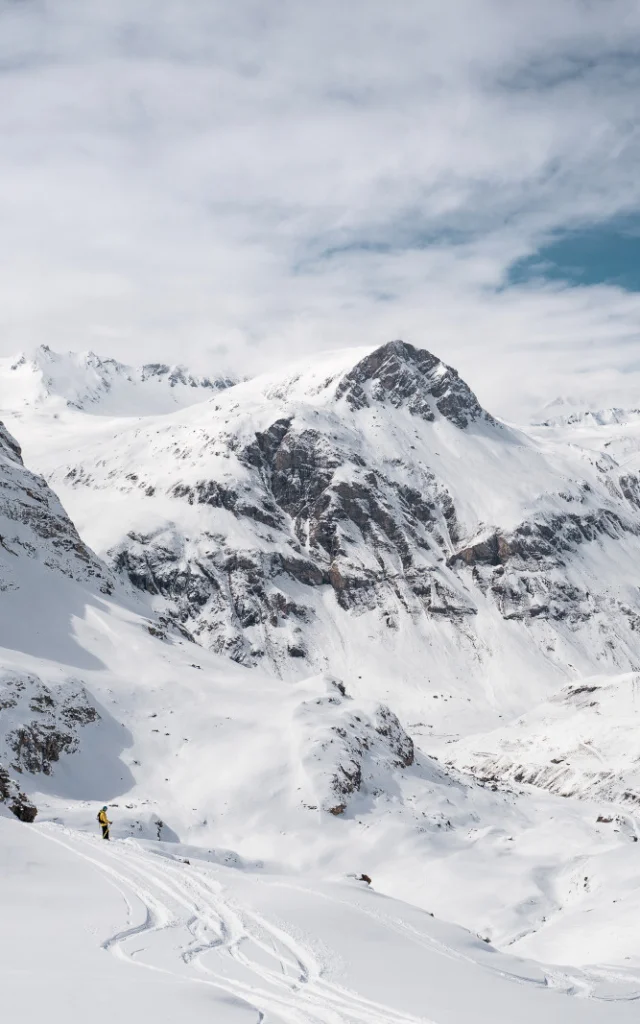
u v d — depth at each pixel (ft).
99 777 419.13
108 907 103.04
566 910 314.96
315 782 422.00
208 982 80.02
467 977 99.76
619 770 621.31
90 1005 65.98
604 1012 94.79
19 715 413.80
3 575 552.82
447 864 373.61
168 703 481.87
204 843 387.14
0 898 101.30
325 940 102.89
